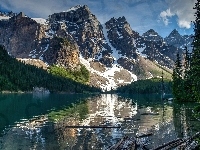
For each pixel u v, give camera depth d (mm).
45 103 136000
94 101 168125
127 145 33875
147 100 173375
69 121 67625
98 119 71688
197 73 38719
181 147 31906
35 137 46375
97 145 39719
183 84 108312
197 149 31219
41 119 71500
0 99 158125
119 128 55250
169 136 43688
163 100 168625
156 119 67812
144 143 37344
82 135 48000
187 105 99875
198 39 39125
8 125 60625
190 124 55312
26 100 155625
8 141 43188
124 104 137000
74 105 125500
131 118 72625
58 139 44625
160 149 33875
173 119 65188
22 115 80750
